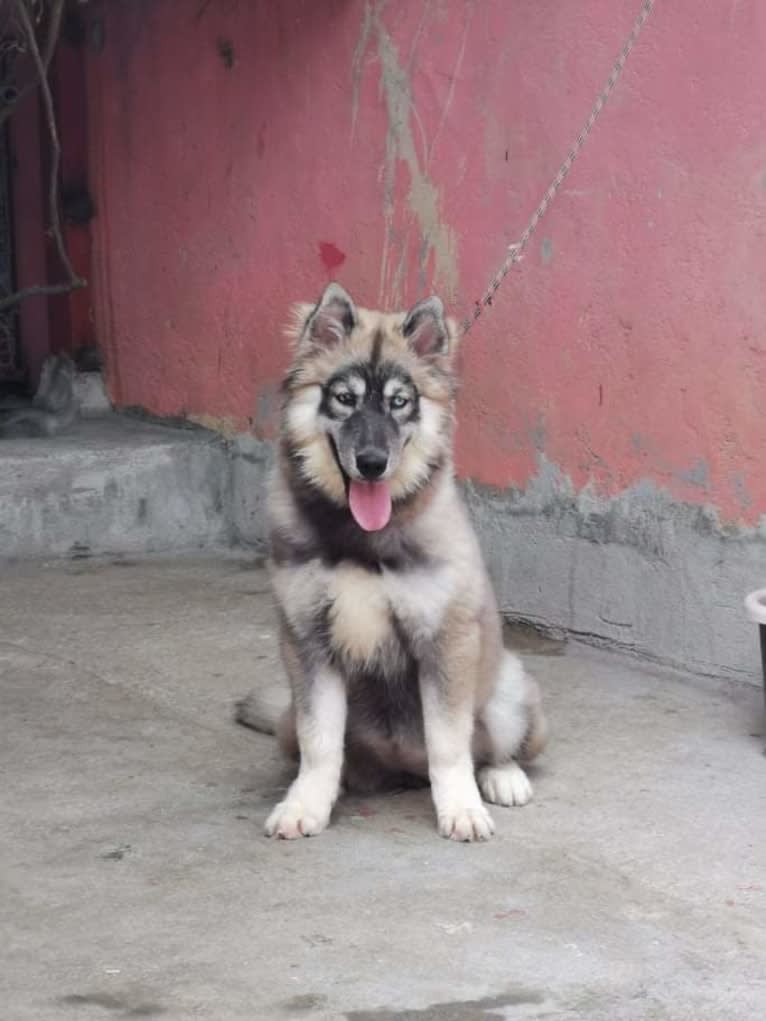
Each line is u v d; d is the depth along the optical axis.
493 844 2.21
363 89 3.53
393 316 2.28
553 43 3.09
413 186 3.43
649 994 1.80
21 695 2.90
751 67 2.75
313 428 2.21
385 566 2.19
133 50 4.15
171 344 4.17
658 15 2.89
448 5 3.31
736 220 2.79
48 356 4.44
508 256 3.23
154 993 1.81
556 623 3.22
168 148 4.08
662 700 2.84
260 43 3.78
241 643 3.21
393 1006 1.78
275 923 1.98
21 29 4.00
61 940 1.94
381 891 2.07
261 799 2.40
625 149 2.97
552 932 1.95
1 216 4.54
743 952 1.91
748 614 2.55
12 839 2.25
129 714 2.80
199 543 4.03
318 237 3.68
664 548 2.98
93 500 3.91
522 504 3.26
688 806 2.35
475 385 3.33
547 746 2.60
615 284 3.02
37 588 3.64
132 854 2.19
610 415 3.06
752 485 2.82
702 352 2.88
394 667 2.27
